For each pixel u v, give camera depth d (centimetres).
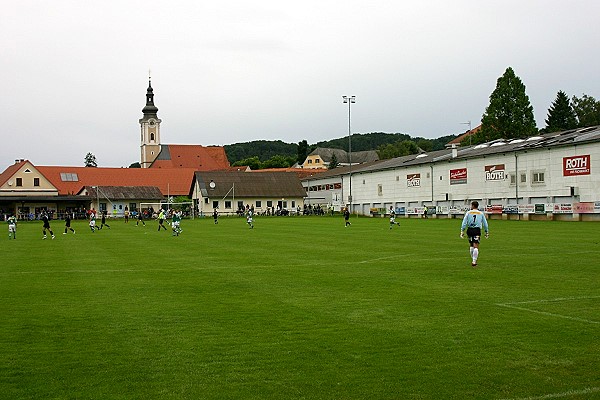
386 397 714
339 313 1188
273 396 721
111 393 738
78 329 1072
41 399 720
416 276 1741
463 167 7212
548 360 848
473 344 935
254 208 10319
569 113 12212
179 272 1909
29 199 9175
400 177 8512
